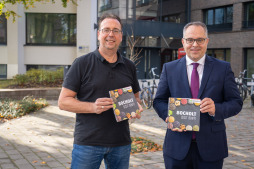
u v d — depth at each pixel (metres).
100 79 2.44
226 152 2.64
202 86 2.55
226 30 20.89
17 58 17.64
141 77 20.39
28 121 7.70
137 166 4.45
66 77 2.47
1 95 11.25
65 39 18.28
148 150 5.24
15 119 7.98
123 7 19.16
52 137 6.05
